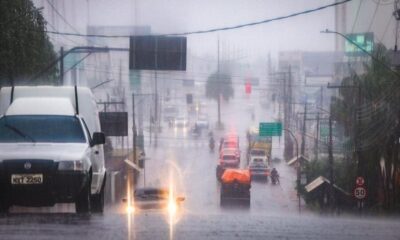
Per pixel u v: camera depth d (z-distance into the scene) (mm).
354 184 56219
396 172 52406
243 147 120188
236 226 16156
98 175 20844
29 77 40000
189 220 17422
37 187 16797
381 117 52219
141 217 18047
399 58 53312
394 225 17188
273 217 19297
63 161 17031
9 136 18391
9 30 38188
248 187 62000
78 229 14867
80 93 22547
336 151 77500
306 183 67688
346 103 57906
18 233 14141
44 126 18734
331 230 15719
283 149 118938
